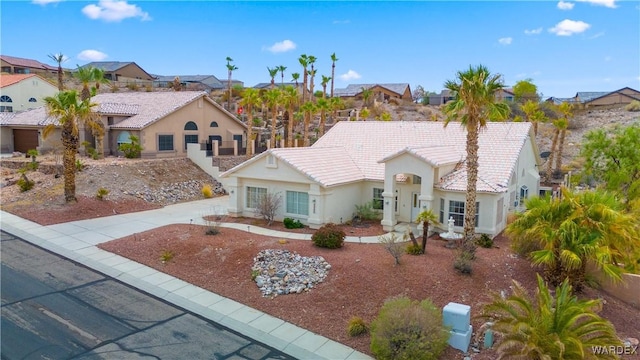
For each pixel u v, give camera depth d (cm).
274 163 2652
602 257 1556
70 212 2766
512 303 1354
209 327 1514
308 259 1936
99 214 2834
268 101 4784
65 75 9281
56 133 4147
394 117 7562
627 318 1639
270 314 1614
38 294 1694
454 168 2673
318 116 7306
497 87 1912
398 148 3050
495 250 2091
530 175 3089
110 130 4288
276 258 1961
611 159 3416
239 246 2105
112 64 10688
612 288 1803
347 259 1917
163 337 1435
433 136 3061
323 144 3350
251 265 1933
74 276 1884
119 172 3481
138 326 1498
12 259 2042
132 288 1794
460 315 1401
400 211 2744
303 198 2620
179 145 4444
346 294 1678
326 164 2783
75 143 2862
